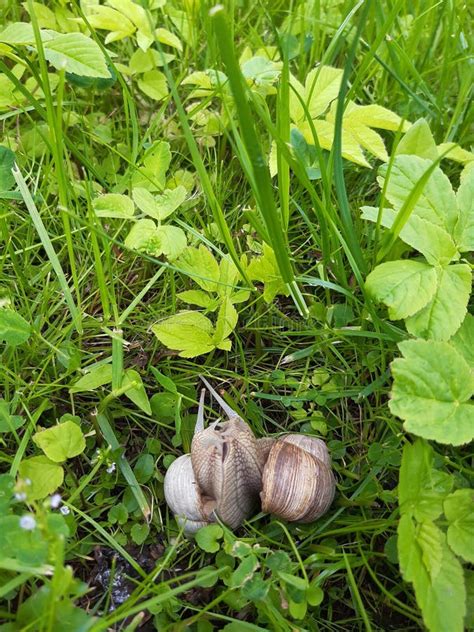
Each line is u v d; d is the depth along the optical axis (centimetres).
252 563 21
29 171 32
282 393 28
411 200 23
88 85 32
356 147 28
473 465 25
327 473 23
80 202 31
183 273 27
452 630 18
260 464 22
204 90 31
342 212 26
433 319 23
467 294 23
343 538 24
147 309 29
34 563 18
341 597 23
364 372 27
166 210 27
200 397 26
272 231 23
